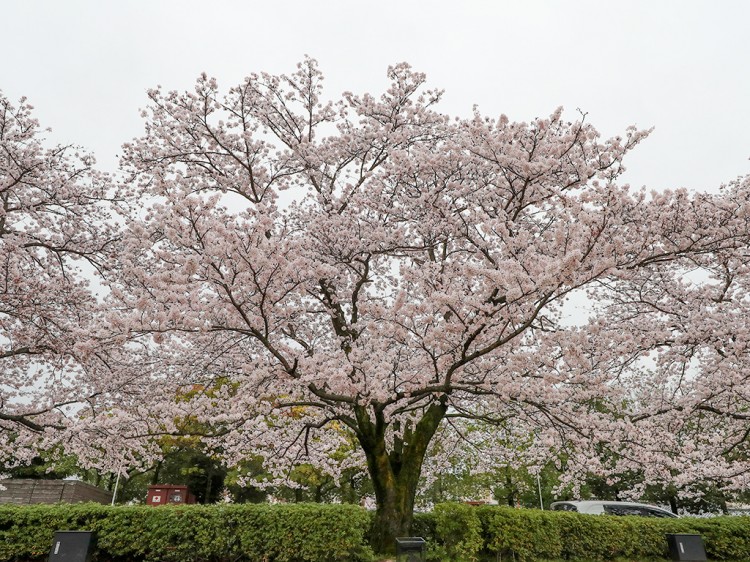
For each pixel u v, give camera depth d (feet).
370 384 22.81
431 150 34.40
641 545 31.24
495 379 25.88
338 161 35.63
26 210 30.30
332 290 31.68
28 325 30.30
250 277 21.26
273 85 34.63
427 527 30.99
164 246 28.71
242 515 26.96
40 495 45.14
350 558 26.55
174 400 32.83
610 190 19.79
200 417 28.40
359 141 34.73
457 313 20.38
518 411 29.68
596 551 30.19
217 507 27.17
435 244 29.58
